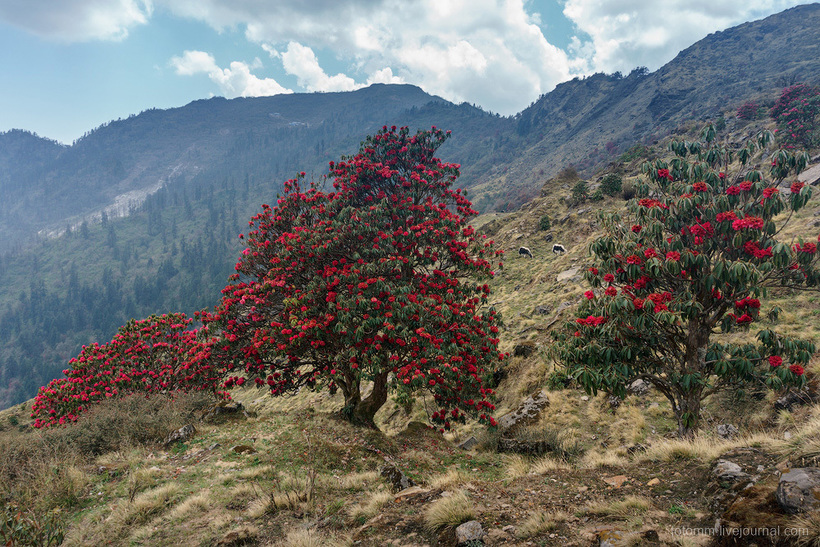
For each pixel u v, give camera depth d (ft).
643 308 25.50
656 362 28.66
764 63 605.31
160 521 24.09
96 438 36.19
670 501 16.76
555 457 36.40
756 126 183.32
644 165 29.86
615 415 46.68
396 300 43.39
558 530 15.93
